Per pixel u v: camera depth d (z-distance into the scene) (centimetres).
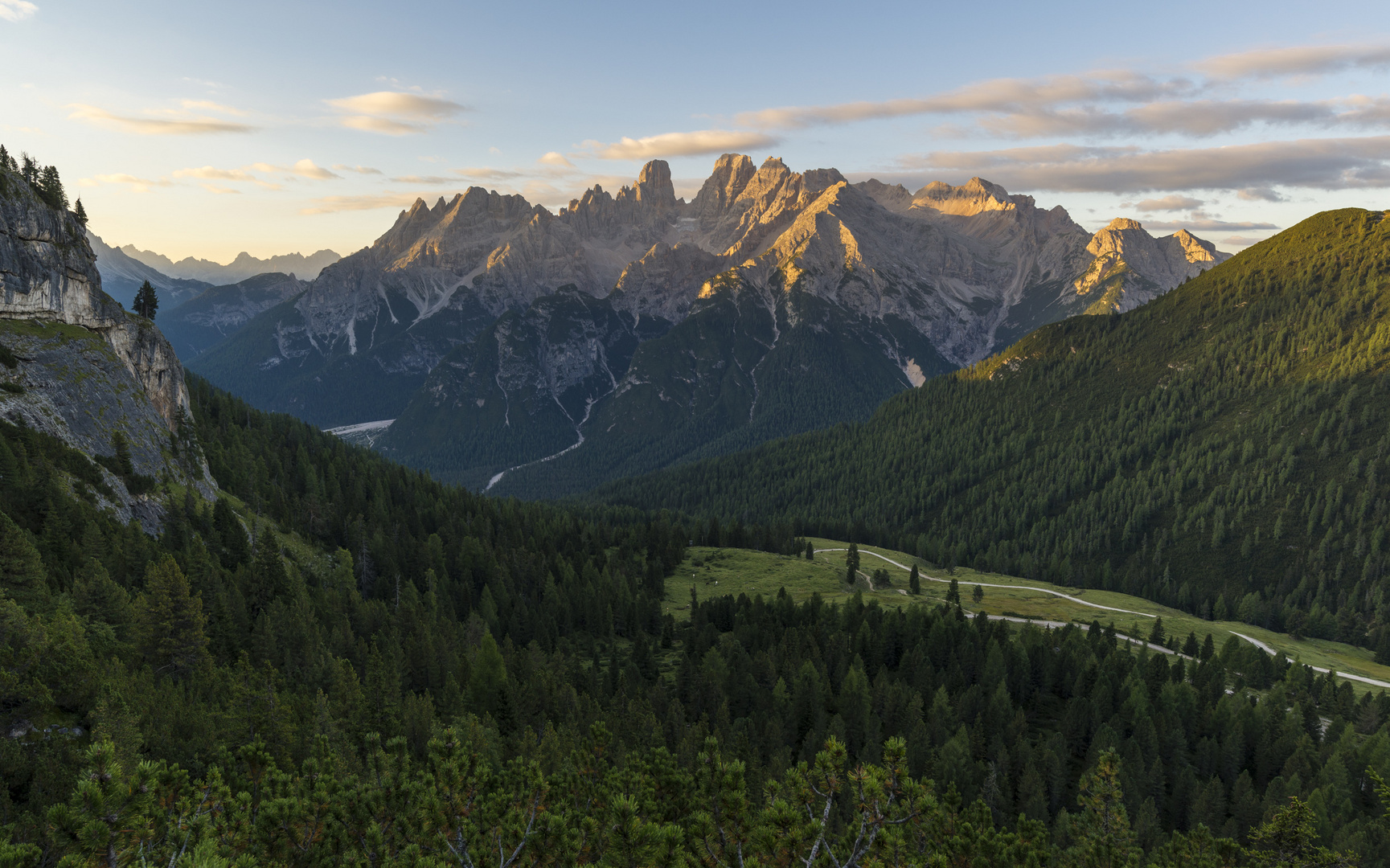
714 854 2616
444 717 8594
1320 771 9375
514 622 14175
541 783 3303
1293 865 5494
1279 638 18800
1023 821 4891
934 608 15600
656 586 18812
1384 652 17888
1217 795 9119
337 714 7488
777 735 9669
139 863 2305
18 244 12225
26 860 2209
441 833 3027
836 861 2508
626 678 11706
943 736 10138
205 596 9962
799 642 13162
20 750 4119
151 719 5506
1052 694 12762
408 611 12569
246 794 3203
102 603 7881
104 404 12556
